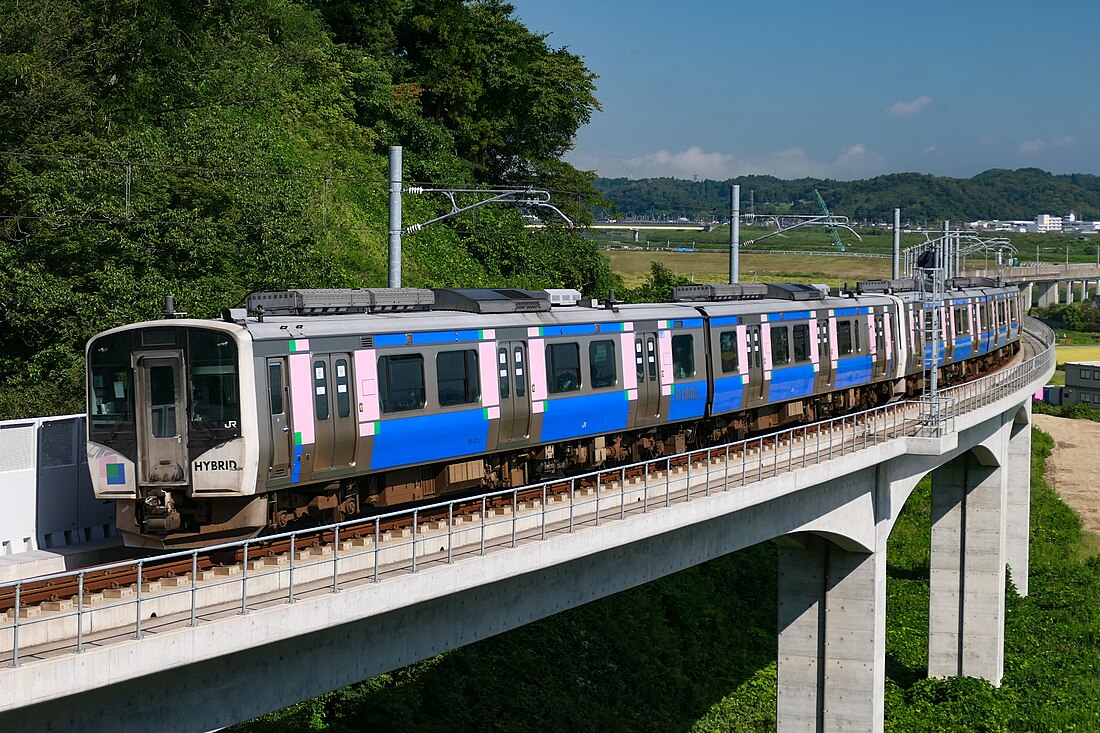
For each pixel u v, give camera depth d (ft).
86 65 125.59
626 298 223.71
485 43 219.41
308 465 69.21
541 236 212.43
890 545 201.05
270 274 106.83
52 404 93.25
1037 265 442.09
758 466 91.09
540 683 119.24
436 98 213.05
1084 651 165.99
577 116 231.71
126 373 65.10
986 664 154.51
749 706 132.26
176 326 64.44
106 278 96.48
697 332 107.04
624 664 129.70
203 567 62.85
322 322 71.51
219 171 108.37
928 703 147.02
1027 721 141.69
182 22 145.18
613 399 95.50
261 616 49.85
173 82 137.69
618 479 91.50
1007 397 142.61
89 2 131.03
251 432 64.08
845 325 133.39
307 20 185.06
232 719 51.55
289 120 167.32
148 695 47.88
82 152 106.22
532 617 70.33
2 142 107.34
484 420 82.74
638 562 80.28
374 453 74.02
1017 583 191.72
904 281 164.45
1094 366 321.73
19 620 44.21
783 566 116.26
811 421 130.31
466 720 109.50
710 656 141.28
